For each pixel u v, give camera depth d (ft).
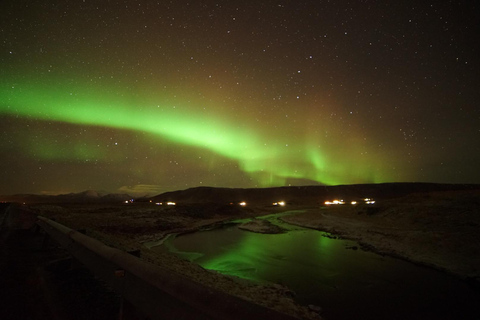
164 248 59.88
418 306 27.55
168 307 6.39
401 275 38.42
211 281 28.37
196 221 115.24
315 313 25.02
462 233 56.39
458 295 30.60
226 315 4.83
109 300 12.85
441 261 43.91
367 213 108.06
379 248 56.39
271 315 4.40
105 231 65.98
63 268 18.49
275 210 182.80
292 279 36.52
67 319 10.76
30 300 12.78
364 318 24.71
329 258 49.42
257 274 38.96
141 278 7.34
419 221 76.89
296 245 63.00
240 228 97.76
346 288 32.94
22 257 21.86
